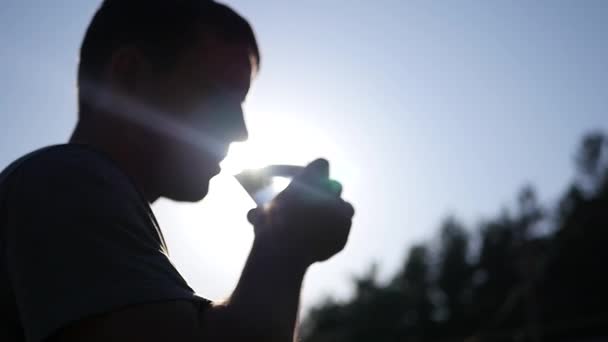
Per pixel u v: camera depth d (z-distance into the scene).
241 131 1.36
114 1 1.35
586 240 33.09
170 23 1.32
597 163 55.41
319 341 67.50
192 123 1.33
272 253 1.02
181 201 1.37
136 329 0.87
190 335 0.89
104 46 1.33
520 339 33.25
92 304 0.88
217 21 1.37
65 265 0.92
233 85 1.36
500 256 65.06
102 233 0.95
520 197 64.00
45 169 1.02
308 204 1.06
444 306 69.50
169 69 1.31
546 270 32.69
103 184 1.03
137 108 1.30
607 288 32.19
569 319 32.16
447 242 72.56
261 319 0.93
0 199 1.03
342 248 1.10
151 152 1.32
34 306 0.91
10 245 0.98
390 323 67.06
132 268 0.93
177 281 0.97
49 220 0.96
